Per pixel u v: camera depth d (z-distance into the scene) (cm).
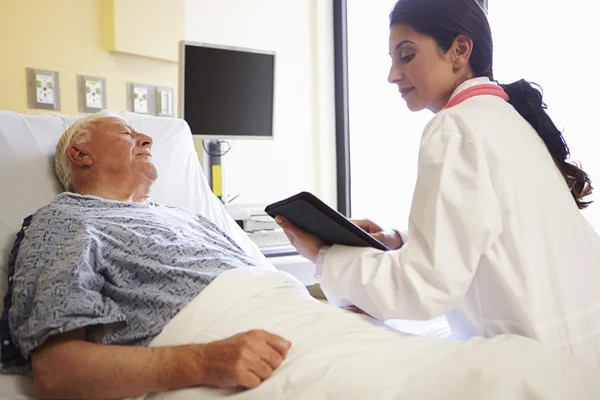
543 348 89
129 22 231
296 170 312
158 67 245
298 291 119
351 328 104
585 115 205
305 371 91
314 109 321
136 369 94
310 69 318
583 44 204
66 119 168
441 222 94
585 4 203
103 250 115
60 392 97
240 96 248
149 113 242
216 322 106
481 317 101
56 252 112
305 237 121
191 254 122
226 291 111
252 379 91
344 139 327
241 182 289
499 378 81
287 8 305
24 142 154
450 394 82
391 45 113
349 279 106
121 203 137
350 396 83
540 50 219
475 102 105
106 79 229
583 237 104
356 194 331
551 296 98
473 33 108
